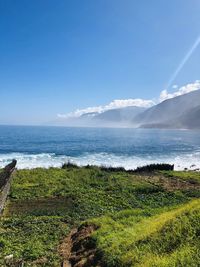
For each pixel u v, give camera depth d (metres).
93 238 17.91
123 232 17.77
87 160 84.06
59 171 49.47
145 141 181.50
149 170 58.09
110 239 16.56
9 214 27.53
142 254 12.98
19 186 38.44
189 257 10.84
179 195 36.84
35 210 29.02
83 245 18.09
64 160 82.44
